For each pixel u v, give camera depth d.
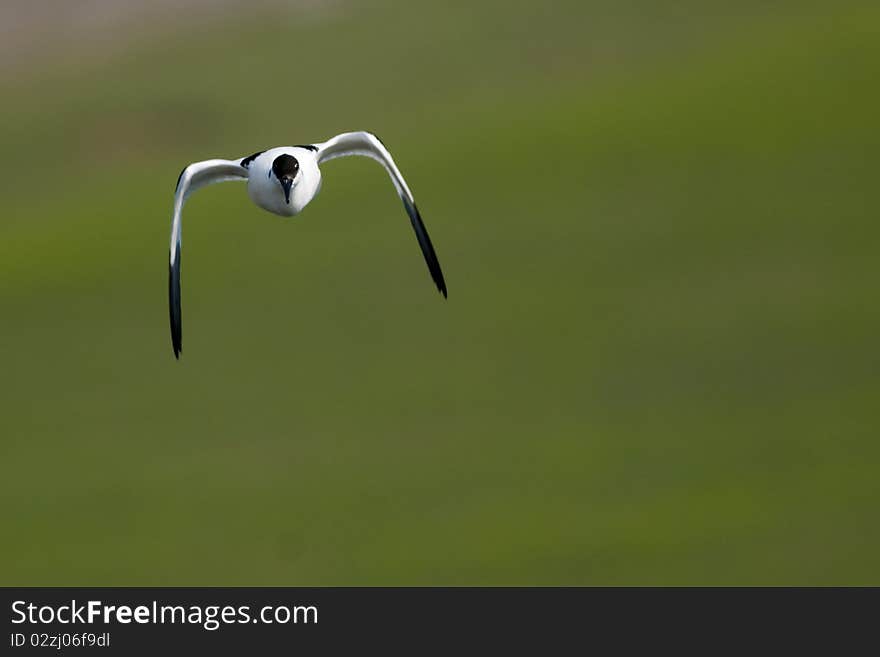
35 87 53.97
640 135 42.91
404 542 25.38
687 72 46.94
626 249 36.31
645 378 29.78
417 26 54.47
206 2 58.06
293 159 14.75
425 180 41.81
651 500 25.47
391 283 36.22
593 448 27.00
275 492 27.64
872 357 29.02
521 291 34.88
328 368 32.62
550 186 40.12
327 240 38.72
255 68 52.81
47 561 26.59
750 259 34.66
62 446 31.23
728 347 30.41
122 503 28.22
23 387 34.41
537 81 49.28
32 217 45.12
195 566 25.67
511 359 31.53
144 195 44.78
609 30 52.22
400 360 32.47
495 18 54.31
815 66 45.16
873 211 36.16
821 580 22.25
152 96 52.09
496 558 24.17
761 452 26.23
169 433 30.97
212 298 37.06
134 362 34.97
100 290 38.97
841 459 25.56
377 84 50.91
